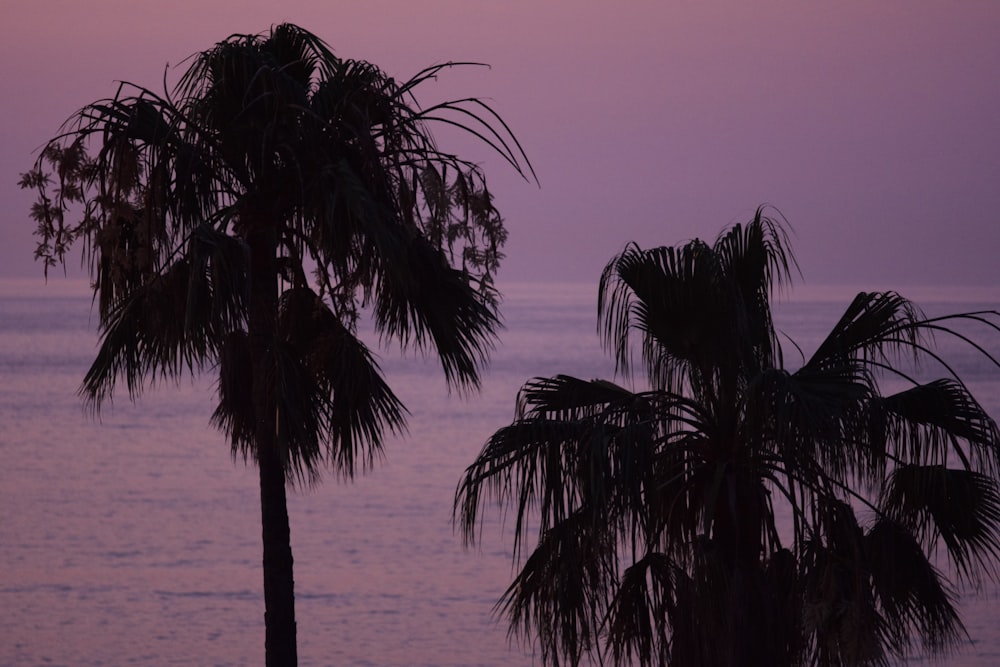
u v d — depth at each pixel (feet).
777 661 81.71
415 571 296.71
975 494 84.07
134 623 233.55
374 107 82.38
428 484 470.39
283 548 84.33
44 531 355.15
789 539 309.63
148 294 78.79
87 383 82.02
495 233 83.41
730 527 86.33
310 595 267.18
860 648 77.87
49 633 224.74
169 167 80.18
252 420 89.92
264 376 83.82
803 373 82.12
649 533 86.79
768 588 82.33
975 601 232.32
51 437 654.53
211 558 311.68
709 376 88.38
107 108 76.59
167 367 83.20
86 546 329.31
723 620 81.71
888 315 88.12
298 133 81.20
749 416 78.13
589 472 81.66
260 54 81.30
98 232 76.48
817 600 80.64
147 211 76.23
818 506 83.51
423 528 365.40
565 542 82.53
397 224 80.23
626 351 89.45
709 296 84.79
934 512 84.79
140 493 444.55
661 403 88.53
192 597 259.80
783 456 84.38
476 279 84.74
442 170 81.35
